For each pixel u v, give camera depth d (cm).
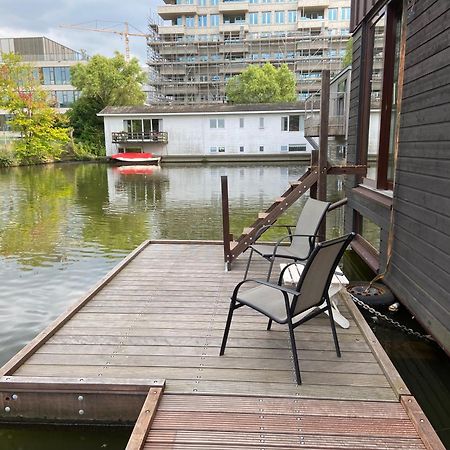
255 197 1194
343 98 1309
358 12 577
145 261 478
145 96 3722
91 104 3219
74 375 239
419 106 338
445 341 286
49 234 767
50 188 1444
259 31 4819
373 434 191
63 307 436
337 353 259
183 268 450
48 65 4509
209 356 261
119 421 228
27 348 265
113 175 1880
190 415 204
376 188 492
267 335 290
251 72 3662
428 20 322
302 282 223
